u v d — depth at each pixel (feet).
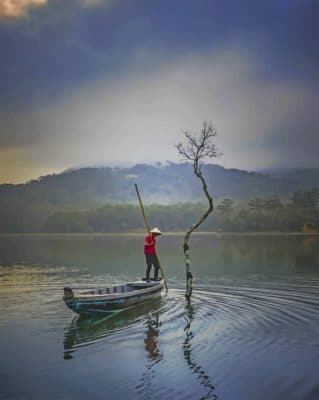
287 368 55.26
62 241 510.99
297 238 453.99
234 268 157.89
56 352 62.80
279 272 143.23
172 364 57.36
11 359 60.34
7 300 99.35
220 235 592.60
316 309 84.99
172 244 366.43
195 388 50.44
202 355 60.23
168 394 49.26
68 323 77.92
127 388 50.83
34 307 91.20
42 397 49.06
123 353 61.77
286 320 76.74
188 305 90.33
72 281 132.46
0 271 161.58
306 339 66.08
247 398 47.85
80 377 54.03
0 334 71.61
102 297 82.48
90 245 388.37
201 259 200.75
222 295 101.35
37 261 208.74
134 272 155.63
